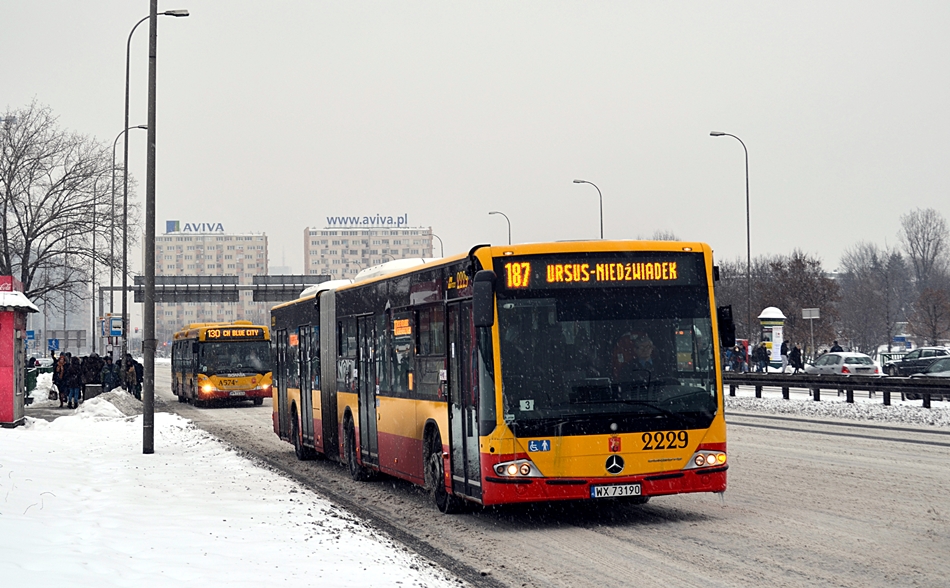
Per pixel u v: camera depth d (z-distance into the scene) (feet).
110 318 154.30
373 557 30.48
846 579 27.96
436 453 43.60
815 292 205.67
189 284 237.25
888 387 96.12
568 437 36.88
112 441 79.30
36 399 155.43
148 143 69.56
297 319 71.41
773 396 123.34
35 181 175.63
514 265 37.81
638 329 38.01
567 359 37.45
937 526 35.91
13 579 22.84
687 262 38.91
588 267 38.14
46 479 47.42
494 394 37.11
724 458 38.11
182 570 26.68
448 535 37.70
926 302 226.99
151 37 69.72
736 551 32.40
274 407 80.28
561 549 34.09
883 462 55.52
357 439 56.18
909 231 319.88
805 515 38.93
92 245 177.27
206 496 44.88
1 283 96.37
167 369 348.79
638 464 37.17
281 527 35.94
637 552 32.96
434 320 43.50
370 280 53.62
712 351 38.55
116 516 36.96
